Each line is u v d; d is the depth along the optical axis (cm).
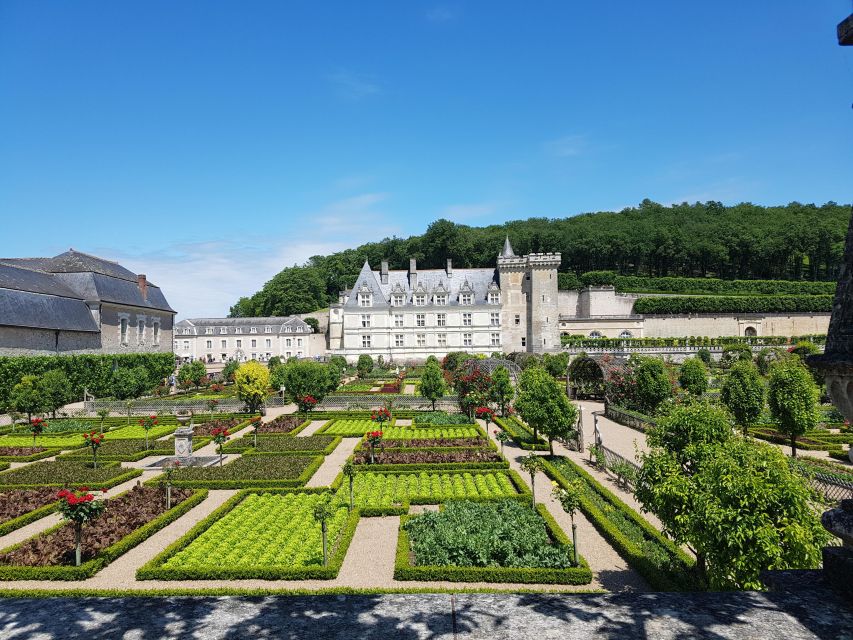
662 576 1570
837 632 478
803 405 3053
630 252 14425
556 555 1731
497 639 482
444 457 3152
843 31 582
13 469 3078
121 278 8081
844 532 542
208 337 11981
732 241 14188
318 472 3002
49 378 4750
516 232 15150
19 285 6241
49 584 1652
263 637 489
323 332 13288
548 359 7544
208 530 2105
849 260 592
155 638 489
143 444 3712
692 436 1521
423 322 9838
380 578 1677
